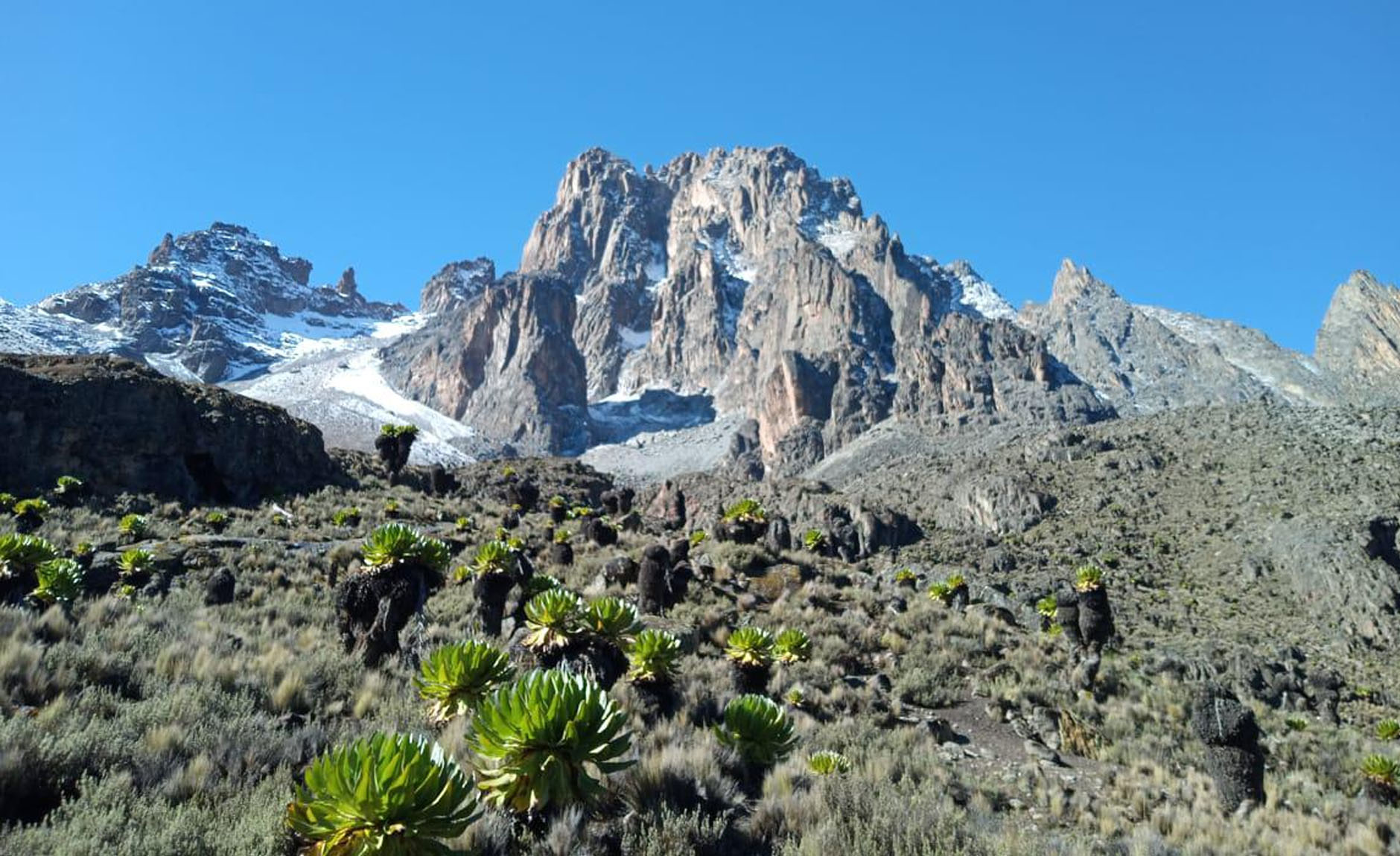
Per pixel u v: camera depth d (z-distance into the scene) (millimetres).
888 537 107938
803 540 33531
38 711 6344
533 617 9078
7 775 4750
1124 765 14258
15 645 7469
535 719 4898
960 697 16641
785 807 6734
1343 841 11781
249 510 38562
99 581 19453
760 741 8242
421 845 3695
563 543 26328
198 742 6086
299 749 6406
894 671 17453
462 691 6902
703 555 26750
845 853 5883
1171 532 101250
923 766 11414
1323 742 21141
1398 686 52125
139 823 4605
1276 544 87000
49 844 4117
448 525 39750
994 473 137375
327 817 3660
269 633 13297
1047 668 19141
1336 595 75250
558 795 4781
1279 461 113938
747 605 21672
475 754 5992
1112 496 117438
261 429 45875
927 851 6098
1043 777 12469
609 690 9031
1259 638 63125
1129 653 30047
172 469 39062
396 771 3818
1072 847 8438
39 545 13133
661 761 6785
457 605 18859
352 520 37062
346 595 12336
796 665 15758
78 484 33219
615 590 20891
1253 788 12750
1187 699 18750
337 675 9906
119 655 8531
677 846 5379
